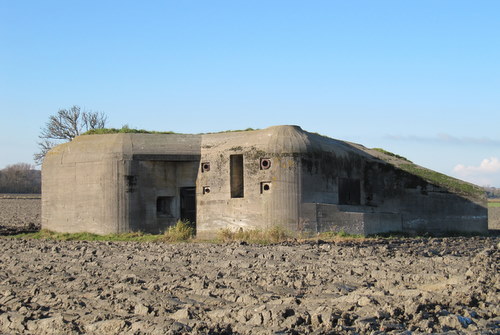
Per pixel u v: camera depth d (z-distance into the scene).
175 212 28.11
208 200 26.89
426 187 29.52
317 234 24.84
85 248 22.09
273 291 12.95
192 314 10.98
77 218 27.95
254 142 26.06
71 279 15.37
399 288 12.52
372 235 25.61
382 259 17.17
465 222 29.86
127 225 27.02
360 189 28.52
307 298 12.13
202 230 26.91
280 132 25.91
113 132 30.83
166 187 27.94
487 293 11.27
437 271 14.64
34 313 11.61
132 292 13.25
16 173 120.94
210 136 28.08
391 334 8.89
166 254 19.78
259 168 25.53
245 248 20.83
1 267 18.12
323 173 26.22
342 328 9.41
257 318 10.26
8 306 12.37
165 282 14.41
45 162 29.77
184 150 27.44
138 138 27.88
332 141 29.44
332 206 25.19
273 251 19.80
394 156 32.69
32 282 15.17
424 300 10.66
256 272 15.46
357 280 13.90
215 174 26.81
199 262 17.80
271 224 25.05
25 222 40.72
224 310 11.02
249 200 25.64
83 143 28.44
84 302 12.41
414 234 27.88
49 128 52.28
